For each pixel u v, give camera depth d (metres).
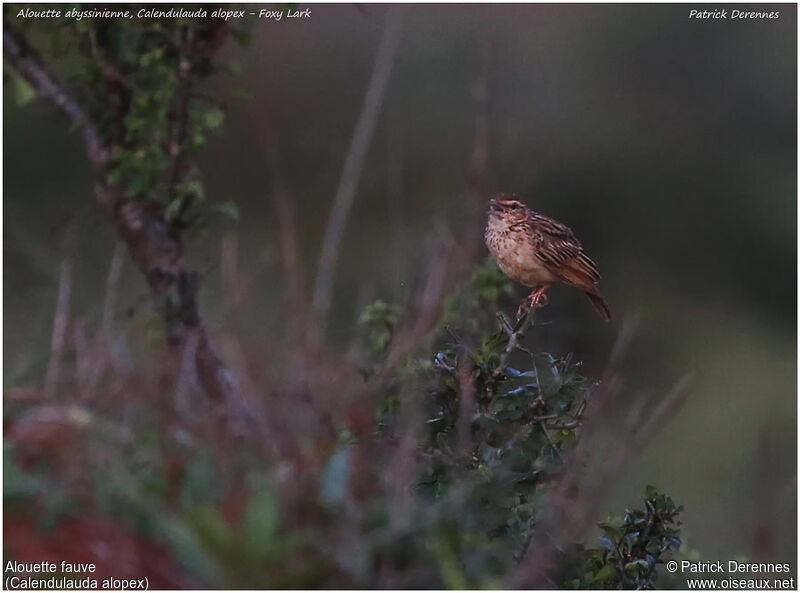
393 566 8.12
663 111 27.97
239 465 8.82
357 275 16.78
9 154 21.42
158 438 8.93
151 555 8.19
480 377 9.68
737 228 27.61
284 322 10.77
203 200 11.75
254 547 8.01
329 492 8.46
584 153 27.22
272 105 23.59
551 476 9.30
